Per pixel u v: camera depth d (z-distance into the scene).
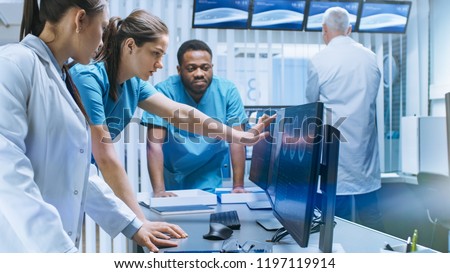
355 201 2.51
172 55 2.77
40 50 0.85
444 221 2.03
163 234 1.09
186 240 1.10
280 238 1.06
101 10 0.86
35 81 0.82
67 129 0.90
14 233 0.73
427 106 3.12
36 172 0.88
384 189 2.73
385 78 3.10
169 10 2.77
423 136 2.53
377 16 2.95
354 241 1.04
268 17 2.82
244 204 1.61
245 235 1.13
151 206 1.51
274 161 1.24
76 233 0.99
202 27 2.77
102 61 1.36
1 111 0.74
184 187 1.93
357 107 2.39
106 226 1.10
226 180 2.20
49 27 0.86
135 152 2.61
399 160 3.08
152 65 1.34
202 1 2.72
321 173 0.87
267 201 1.61
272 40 2.93
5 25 2.13
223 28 2.79
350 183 2.42
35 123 0.84
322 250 0.88
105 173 1.28
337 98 2.41
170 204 1.51
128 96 1.53
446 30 3.01
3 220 0.72
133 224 1.09
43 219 0.75
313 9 2.85
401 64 3.13
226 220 1.26
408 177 2.56
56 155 0.90
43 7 0.85
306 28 2.88
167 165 1.93
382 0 2.93
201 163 1.92
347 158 2.40
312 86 2.49
